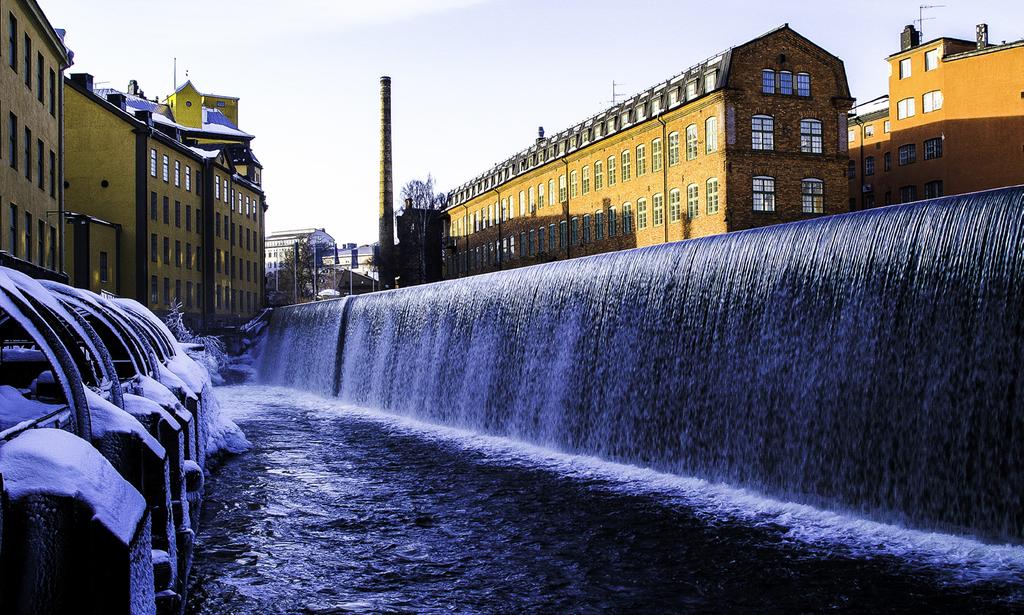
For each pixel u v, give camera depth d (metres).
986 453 10.88
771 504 13.76
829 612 9.08
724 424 15.44
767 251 14.88
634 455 17.75
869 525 12.19
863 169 63.47
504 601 9.84
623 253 18.98
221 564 11.31
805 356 13.82
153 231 52.34
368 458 19.73
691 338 16.45
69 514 4.65
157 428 8.59
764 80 39.72
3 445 4.67
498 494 15.31
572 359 20.16
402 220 88.88
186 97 79.56
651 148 45.25
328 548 12.09
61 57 34.56
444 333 27.38
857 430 12.77
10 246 27.42
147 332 16.09
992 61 51.72
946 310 11.60
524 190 62.59
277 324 51.06
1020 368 10.55
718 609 9.35
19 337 13.01
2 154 26.17
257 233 75.62
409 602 9.85
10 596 4.55
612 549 11.69
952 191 53.44
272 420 28.31
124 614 4.73
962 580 9.70
